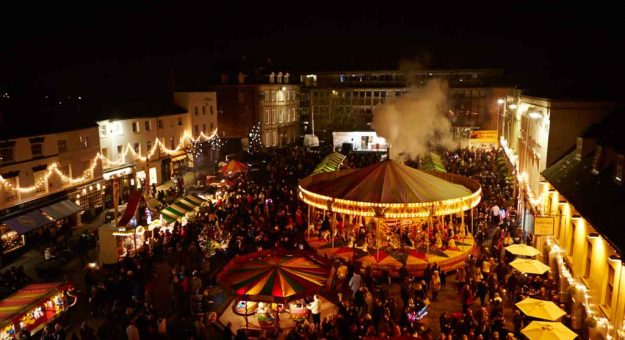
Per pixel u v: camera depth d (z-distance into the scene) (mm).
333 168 38156
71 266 25547
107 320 18812
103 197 37031
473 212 29547
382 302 18297
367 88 76125
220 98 62375
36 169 29812
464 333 15680
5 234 27047
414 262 22891
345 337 16188
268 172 45938
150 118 44500
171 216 27547
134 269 21312
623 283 13172
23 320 16391
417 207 23344
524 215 29000
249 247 25016
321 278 17281
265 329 17453
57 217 30109
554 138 22750
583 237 17219
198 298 19328
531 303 15219
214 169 49531
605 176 17078
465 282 19562
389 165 26328
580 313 16969
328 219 28406
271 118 66062
